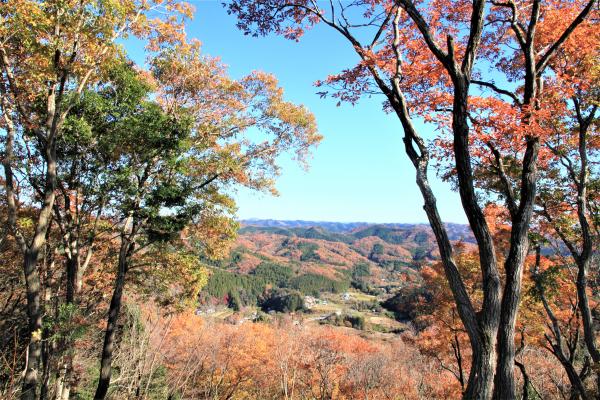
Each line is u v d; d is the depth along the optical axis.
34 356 7.68
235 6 6.70
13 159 8.88
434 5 7.32
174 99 13.70
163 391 17.50
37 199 11.37
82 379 14.51
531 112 5.68
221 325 35.34
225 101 13.79
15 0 6.90
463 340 13.50
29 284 7.97
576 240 10.75
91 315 12.04
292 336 29.08
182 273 13.41
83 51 8.44
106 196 10.40
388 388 24.80
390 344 38.53
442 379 21.50
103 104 9.97
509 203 5.65
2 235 9.47
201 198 12.51
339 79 6.58
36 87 8.89
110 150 10.06
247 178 13.98
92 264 14.18
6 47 7.98
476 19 5.00
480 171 10.05
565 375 17.72
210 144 13.42
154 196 10.65
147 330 14.89
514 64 9.01
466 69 5.00
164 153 10.56
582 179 9.21
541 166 10.43
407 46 7.16
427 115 6.89
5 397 6.85
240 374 25.42
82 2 7.55
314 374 25.75
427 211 5.09
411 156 5.61
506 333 4.67
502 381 4.55
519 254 4.95
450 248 4.85
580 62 8.14
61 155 10.16
